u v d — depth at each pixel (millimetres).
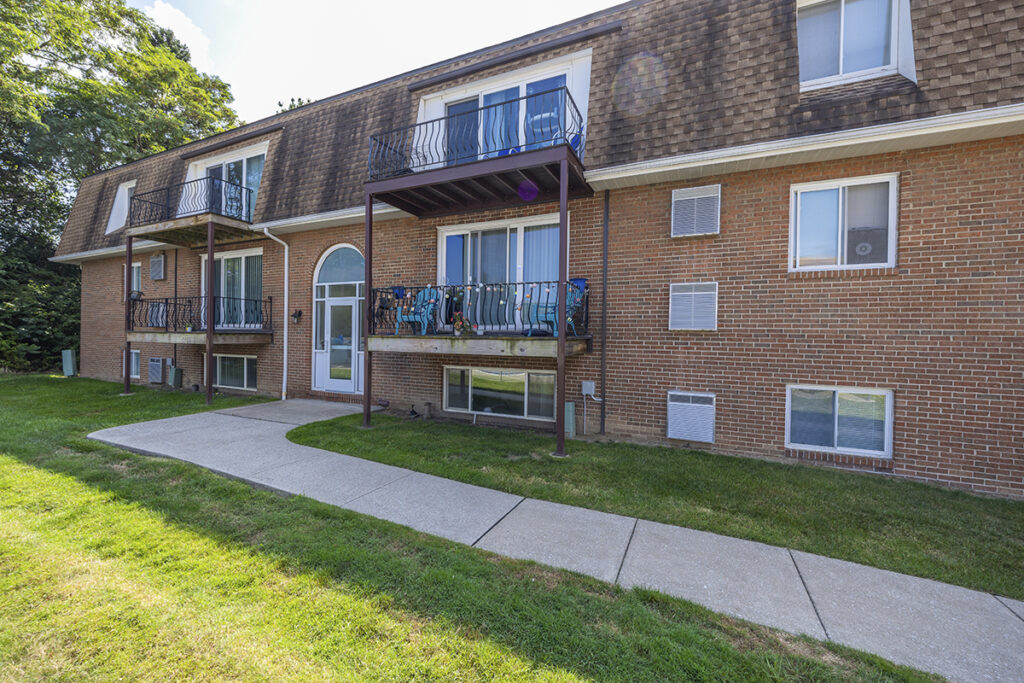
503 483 4602
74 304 16859
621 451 5754
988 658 2279
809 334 5504
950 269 4898
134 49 18016
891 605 2717
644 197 6391
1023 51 4422
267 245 10016
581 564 3098
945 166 4945
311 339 9469
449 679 2004
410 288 7336
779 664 2146
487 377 7645
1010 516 4035
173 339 9359
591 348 6672
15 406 8156
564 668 2086
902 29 5160
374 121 8531
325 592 2654
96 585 2672
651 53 6266
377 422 7254
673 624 2453
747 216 5824
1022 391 4625
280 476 4645
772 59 5547
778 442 5652
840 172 5391
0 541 3158
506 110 7387
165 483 4383
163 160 11867
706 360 6031
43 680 1967
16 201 17328
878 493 4473
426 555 3123
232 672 2025
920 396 5004
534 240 7238
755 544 3465
